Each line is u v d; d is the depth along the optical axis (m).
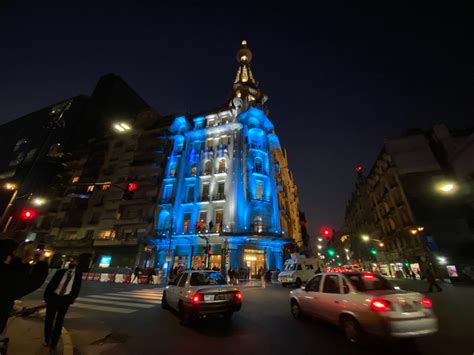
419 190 30.02
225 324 6.57
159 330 6.05
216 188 31.03
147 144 39.31
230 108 36.47
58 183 42.91
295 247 34.59
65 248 34.91
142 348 4.82
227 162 31.86
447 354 4.34
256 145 33.22
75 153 44.78
